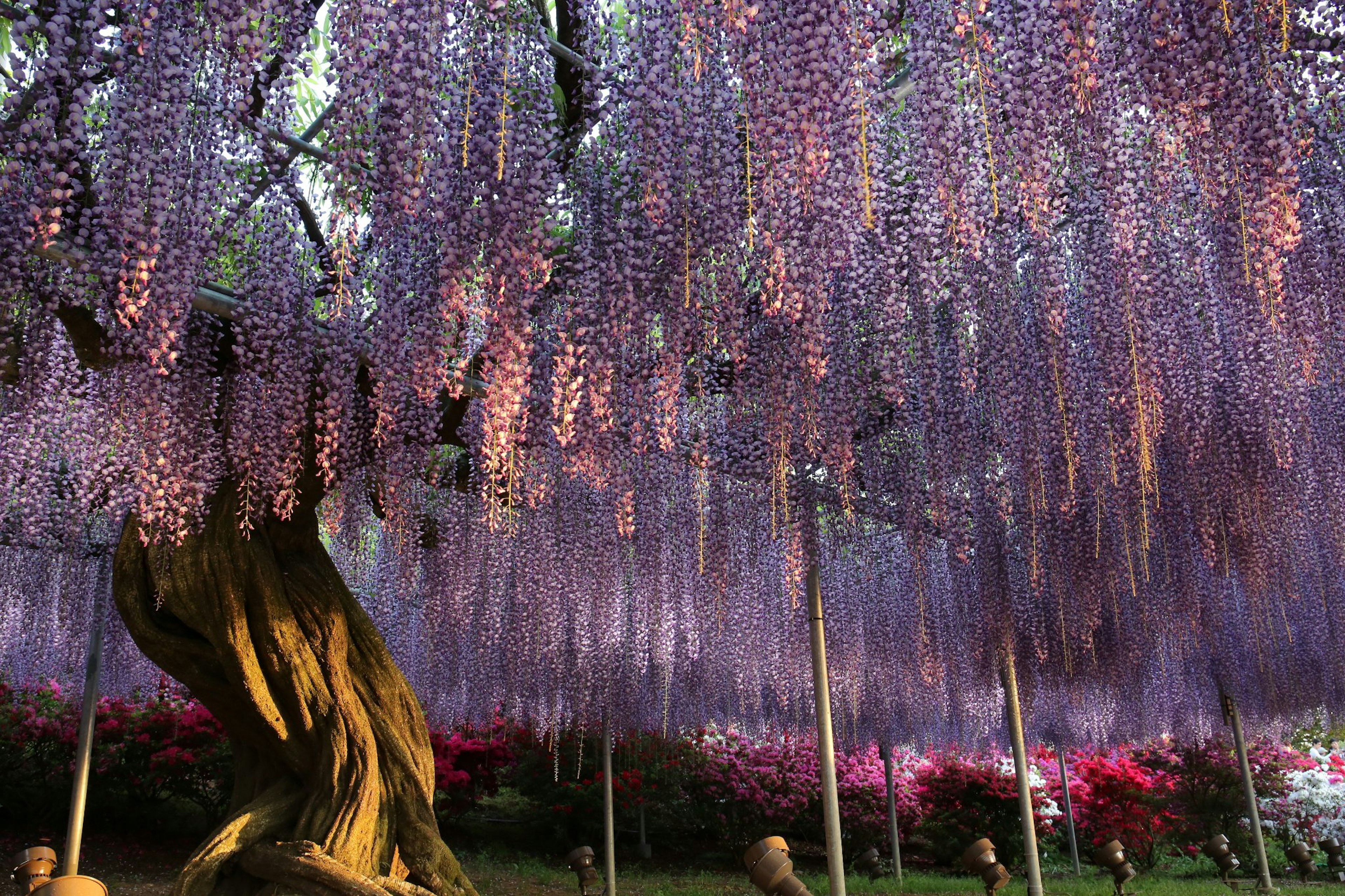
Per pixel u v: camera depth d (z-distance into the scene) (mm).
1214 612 6863
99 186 2746
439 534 6246
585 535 5918
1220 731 10297
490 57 2854
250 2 2496
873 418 5145
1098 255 3648
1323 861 10828
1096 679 7496
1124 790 10758
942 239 3391
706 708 8969
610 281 3318
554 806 10516
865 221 2764
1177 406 4207
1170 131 2568
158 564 4691
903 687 8383
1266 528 4988
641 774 10430
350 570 8062
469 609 6641
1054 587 5684
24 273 3375
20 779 9367
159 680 9828
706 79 2838
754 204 2838
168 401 3865
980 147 2650
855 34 2279
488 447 3088
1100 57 2459
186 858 8969
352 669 4984
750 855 3535
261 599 4719
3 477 3910
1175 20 2240
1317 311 3342
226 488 4832
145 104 2666
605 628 6613
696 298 3271
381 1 2480
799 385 3871
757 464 4973
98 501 5586
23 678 9773
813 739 10789
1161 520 5328
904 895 8305
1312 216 3367
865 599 7266
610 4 3066
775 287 2920
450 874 4684
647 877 9445
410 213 2785
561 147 3367
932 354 4031
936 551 7109
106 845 9133
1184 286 3838
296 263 4152
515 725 9148
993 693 8305
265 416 4121
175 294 3045
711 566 5633
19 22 2543
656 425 3984
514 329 2949
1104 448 4457
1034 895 6094
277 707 4664
